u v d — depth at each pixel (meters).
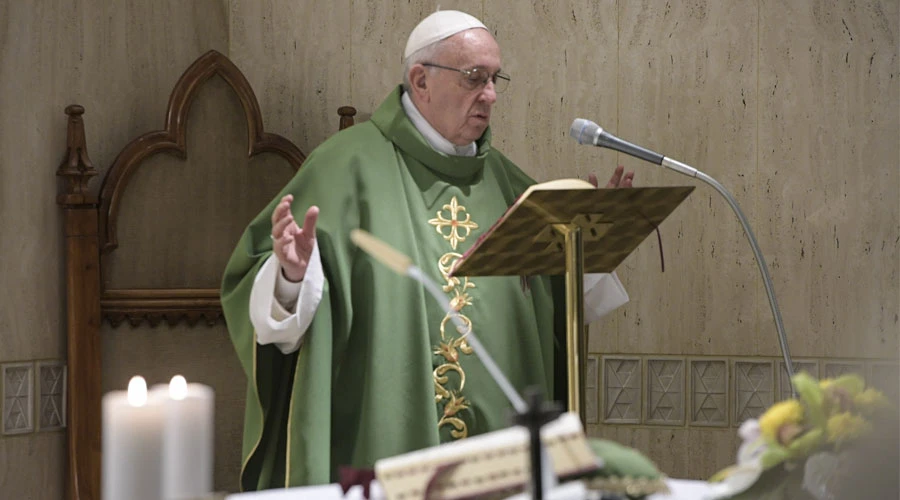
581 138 12.95
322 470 13.41
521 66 20.09
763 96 19.42
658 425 19.75
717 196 19.55
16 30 17.69
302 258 13.05
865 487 4.59
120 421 4.94
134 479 4.93
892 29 19.08
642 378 19.81
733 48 19.52
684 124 19.66
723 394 19.52
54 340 18.02
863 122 19.16
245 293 13.89
